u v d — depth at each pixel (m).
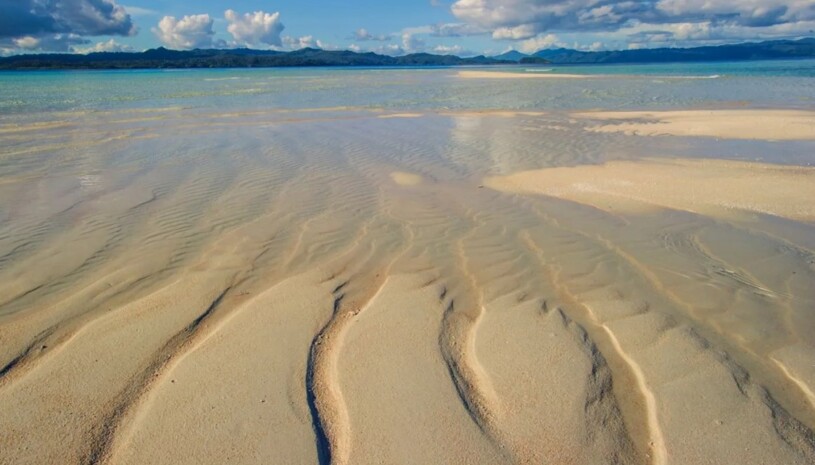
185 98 24.39
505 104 21.39
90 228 5.59
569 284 4.21
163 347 3.15
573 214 6.26
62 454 2.27
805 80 34.69
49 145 10.89
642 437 2.38
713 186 7.36
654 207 6.50
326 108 19.78
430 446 2.30
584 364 2.94
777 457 2.25
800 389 2.77
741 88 28.19
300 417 2.48
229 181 7.88
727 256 4.87
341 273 4.43
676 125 13.73
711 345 3.21
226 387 2.71
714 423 2.46
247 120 15.70
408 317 3.54
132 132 12.90
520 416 2.50
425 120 15.86
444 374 2.83
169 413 2.52
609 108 19.14
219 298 3.88
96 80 46.94
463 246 5.16
